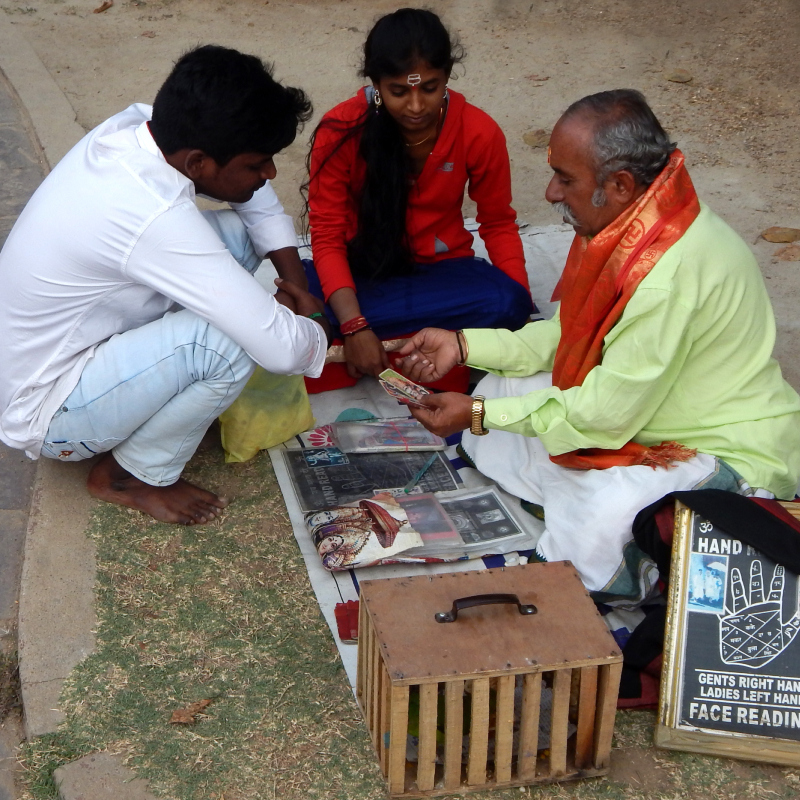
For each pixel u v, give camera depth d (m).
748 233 4.55
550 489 2.84
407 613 2.16
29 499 3.06
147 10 7.11
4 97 5.86
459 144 3.34
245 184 2.64
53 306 2.62
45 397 2.77
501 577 2.26
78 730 2.33
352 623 2.59
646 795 2.23
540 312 3.95
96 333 2.73
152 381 2.69
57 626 2.58
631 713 2.43
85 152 2.57
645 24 6.87
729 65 6.26
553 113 5.73
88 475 3.03
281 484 3.11
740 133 5.48
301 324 2.76
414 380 3.13
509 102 5.86
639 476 2.62
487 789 2.22
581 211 2.53
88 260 2.54
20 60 6.20
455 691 2.05
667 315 2.46
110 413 2.75
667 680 2.31
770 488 2.71
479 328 3.48
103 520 2.91
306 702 2.43
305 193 4.85
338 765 2.28
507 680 2.06
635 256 2.48
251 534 2.93
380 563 2.78
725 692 2.30
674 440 2.74
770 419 2.70
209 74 2.42
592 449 2.76
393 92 3.01
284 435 3.25
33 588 2.68
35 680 2.44
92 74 6.13
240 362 2.72
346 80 6.09
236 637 2.59
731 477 2.64
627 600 2.66
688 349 2.58
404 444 3.27
